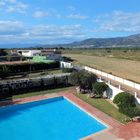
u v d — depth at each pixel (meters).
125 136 20.36
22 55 87.06
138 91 33.56
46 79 39.75
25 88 37.91
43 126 24.66
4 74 45.91
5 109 29.27
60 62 60.25
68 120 26.08
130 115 23.11
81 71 36.00
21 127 24.53
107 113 26.27
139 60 95.81
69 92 36.00
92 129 23.48
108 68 65.81
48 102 32.66
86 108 28.33
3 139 21.80
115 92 30.59
